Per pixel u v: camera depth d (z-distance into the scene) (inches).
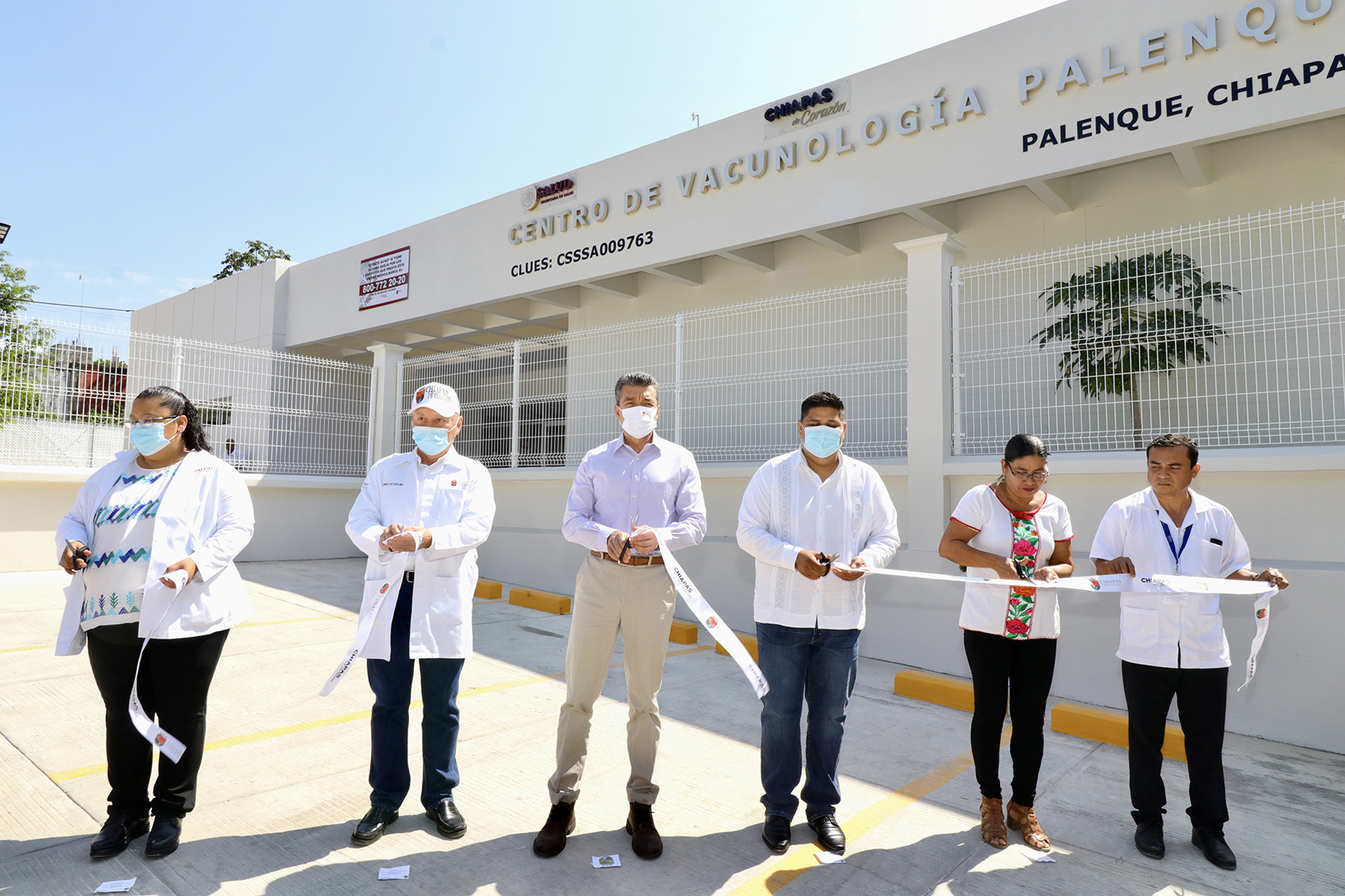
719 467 304.8
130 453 124.4
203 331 737.6
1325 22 265.9
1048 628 129.0
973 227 386.9
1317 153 304.5
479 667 232.4
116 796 118.4
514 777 150.6
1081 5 314.5
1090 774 161.8
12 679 202.7
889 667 242.8
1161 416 284.7
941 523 243.8
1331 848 130.6
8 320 353.4
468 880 112.0
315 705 190.2
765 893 111.5
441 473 130.1
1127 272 284.0
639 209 455.2
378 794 124.3
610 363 368.2
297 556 468.4
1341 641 176.4
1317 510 187.8
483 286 534.0
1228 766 167.5
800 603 126.3
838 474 131.1
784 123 398.9
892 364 269.4
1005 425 262.5
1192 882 118.3
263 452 446.6
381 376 481.1
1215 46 284.7
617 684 217.3
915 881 116.4
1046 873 119.9
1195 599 127.5
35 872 110.5
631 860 119.3
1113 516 137.6
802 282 443.5
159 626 112.7
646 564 123.5
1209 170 323.3
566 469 361.7
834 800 128.2
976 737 131.3
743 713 195.0
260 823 128.1
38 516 373.7
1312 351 279.4
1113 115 306.3
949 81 346.6
